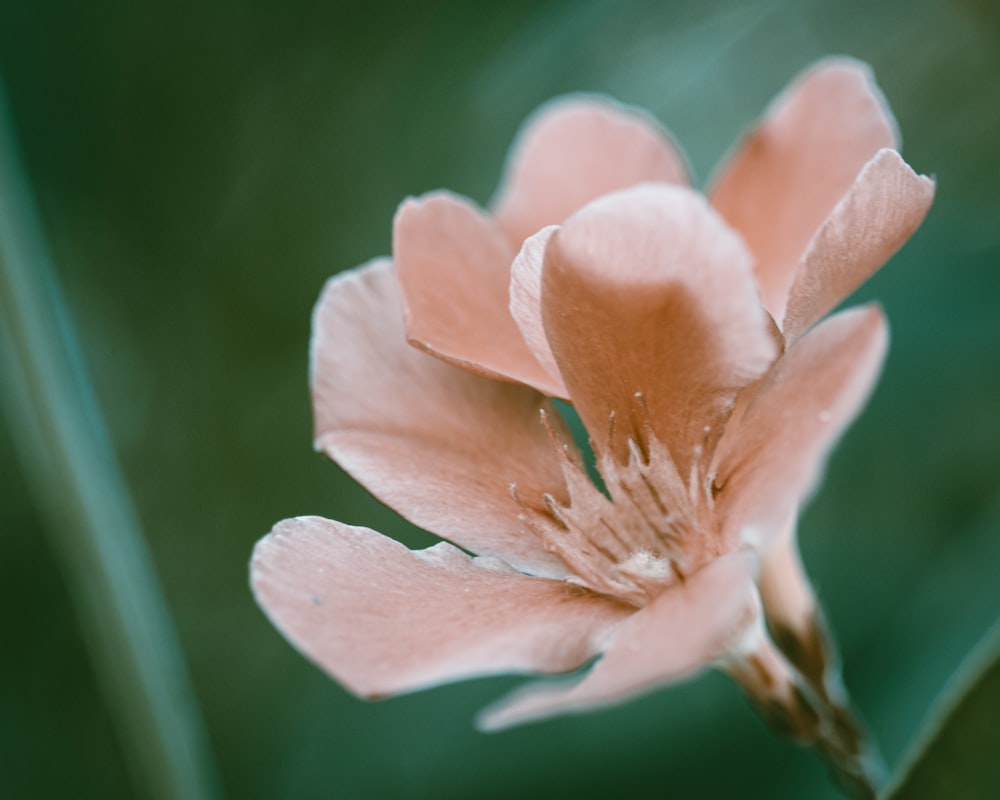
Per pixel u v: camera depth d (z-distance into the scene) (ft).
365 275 0.77
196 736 0.88
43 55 0.98
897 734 0.89
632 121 0.82
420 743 0.94
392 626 0.71
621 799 0.92
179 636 0.96
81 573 0.87
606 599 0.73
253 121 0.99
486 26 0.99
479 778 0.93
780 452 0.71
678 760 0.92
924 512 0.94
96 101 0.98
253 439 0.97
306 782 0.94
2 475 0.97
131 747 0.88
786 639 0.78
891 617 0.92
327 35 0.98
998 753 0.71
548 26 0.99
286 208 0.98
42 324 0.88
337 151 0.98
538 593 0.73
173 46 0.98
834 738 0.78
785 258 0.79
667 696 0.93
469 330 0.76
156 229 0.99
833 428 0.70
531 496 0.75
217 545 0.97
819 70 0.79
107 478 0.89
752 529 0.70
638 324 0.71
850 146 0.78
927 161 0.97
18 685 0.97
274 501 0.97
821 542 0.94
